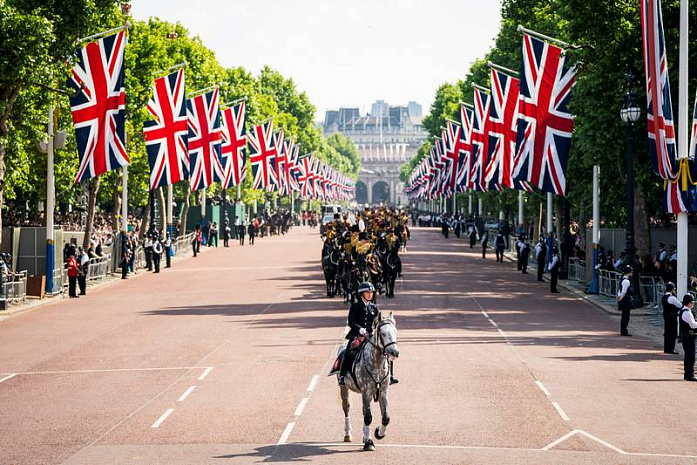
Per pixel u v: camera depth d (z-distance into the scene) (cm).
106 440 5759
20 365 8806
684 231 11431
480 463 5147
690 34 13538
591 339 10338
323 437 5806
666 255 16138
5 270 13725
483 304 13875
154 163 18388
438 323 11544
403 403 6788
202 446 5575
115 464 5172
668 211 11562
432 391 7219
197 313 12794
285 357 8912
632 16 13950
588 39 14388
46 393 7375
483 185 19212
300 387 7431
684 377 7850
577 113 14875
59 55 12619
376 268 13962
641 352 9394
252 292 15775
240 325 11431
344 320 11819
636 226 15612
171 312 12975
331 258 14762
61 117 17325
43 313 13188
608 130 14400
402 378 7775
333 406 6725
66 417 6456
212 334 10644
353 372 5534
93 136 13450
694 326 7794
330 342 9862
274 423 6184
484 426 6062
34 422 6316
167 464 5162
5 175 13750
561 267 18650
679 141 11381
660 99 10781
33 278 14912
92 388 7538
